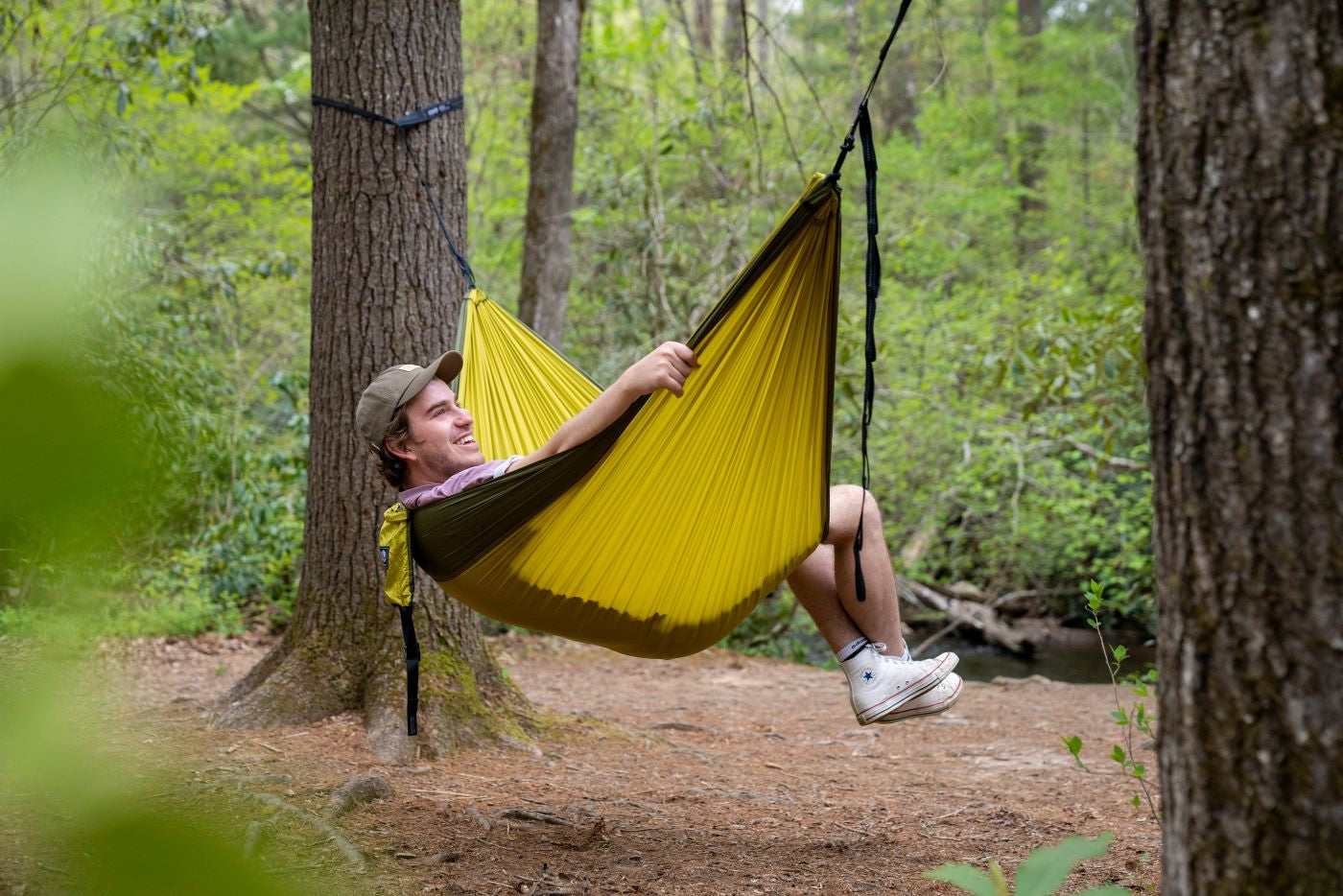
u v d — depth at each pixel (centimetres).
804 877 281
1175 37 156
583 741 459
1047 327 721
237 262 901
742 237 946
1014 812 356
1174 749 158
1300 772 146
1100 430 854
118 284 61
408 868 269
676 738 514
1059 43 1689
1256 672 149
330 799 314
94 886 42
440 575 274
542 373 350
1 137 58
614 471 257
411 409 288
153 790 47
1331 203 146
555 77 830
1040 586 1065
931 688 283
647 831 320
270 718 418
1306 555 146
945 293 1352
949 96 1778
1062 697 657
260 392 887
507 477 254
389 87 432
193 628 681
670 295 973
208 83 910
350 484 441
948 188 1330
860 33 1358
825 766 465
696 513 268
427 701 423
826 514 276
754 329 252
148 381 46
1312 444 146
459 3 452
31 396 37
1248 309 150
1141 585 912
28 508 38
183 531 54
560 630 281
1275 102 148
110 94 719
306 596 450
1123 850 309
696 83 1022
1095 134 1702
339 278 438
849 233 1091
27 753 43
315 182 445
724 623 280
